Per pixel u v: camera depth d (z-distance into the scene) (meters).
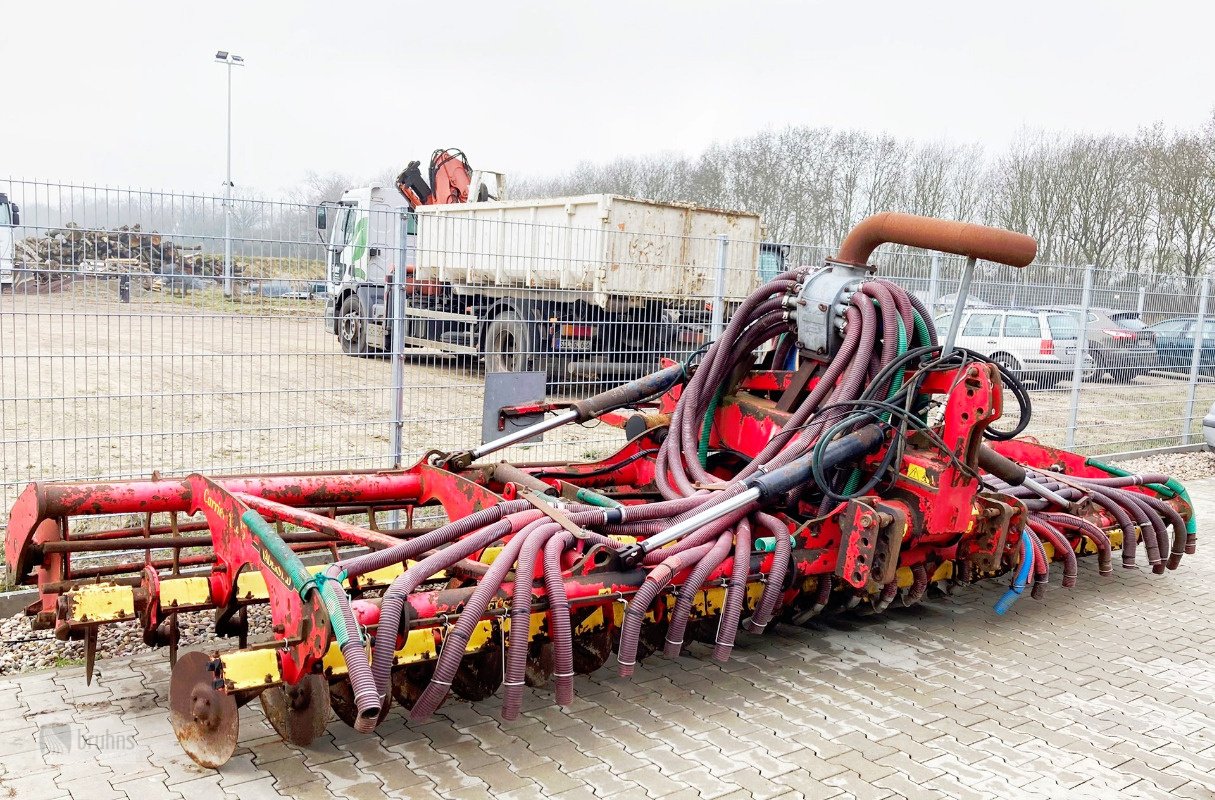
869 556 4.31
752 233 12.09
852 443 4.55
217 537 3.92
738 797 3.45
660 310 8.54
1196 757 3.95
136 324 11.78
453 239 8.09
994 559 4.84
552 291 7.65
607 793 3.43
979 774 3.71
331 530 3.97
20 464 7.78
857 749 3.87
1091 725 4.21
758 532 4.62
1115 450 11.34
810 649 5.00
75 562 5.64
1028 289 10.09
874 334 4.80
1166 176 30.00
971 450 4.59
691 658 4.80
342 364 6.46
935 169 38.62
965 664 4.87
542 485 4.80
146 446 8.76
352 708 3.71
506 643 3.60
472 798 3.36
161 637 4.02
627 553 3.87
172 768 3.46
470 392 7.21
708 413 5.49
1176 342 11.59
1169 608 5.94
